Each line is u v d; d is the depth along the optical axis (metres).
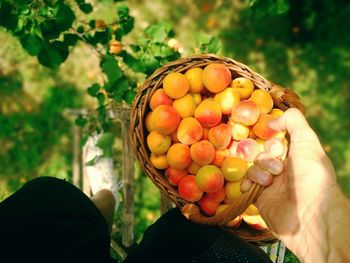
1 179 1.01
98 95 0.70
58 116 1.09
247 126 0.57
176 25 1.21
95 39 0.67
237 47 1.20
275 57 1.20
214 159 0.57
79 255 0.47
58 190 0.57
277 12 0.69
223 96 0.57
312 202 0.38
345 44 1.21
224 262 0.48
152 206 0.97
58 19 0.60
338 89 1.16
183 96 0.57
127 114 0.80
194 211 0.51
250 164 0.56
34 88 1.10
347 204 0.36
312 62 1.19
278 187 0.45
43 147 1.06
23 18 0.59
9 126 1.06
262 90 0.56
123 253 0.84
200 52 0.70
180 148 0.56
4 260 0.45
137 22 1.18
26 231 0.48
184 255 0.50
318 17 1.20
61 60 0.64
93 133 0.87
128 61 0.67
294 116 0.47
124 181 0.83
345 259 0.33
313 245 0.36
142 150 0.56
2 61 1.11
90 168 0.86
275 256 0.70
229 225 0.55
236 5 1.24
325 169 0.40
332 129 1.11
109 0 0.69
